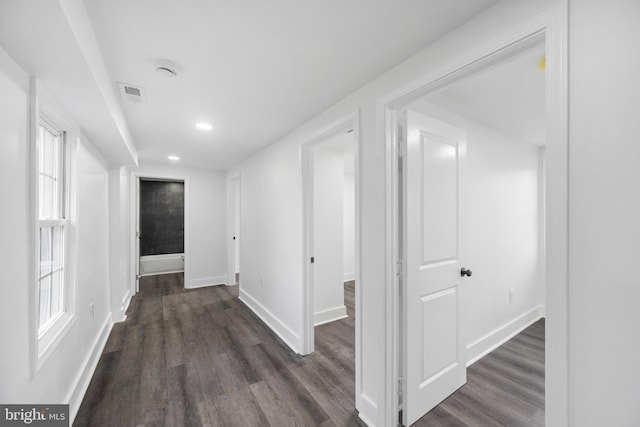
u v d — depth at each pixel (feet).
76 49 3.48
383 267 5.25
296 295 8.77
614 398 2.61
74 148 6.16
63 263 5.96
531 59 4.90
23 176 3.98
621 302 2.58
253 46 4.44
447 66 4.12
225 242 17.15
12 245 3.70
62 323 5.57
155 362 7.91
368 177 5.66
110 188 10.80
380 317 5.31
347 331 10.30
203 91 6.03
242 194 13.94
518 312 9.84
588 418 2.76
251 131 8.97
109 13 3.65
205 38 4.23
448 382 6.33
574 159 2.85
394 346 5.30
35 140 4.22
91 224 7.84
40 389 4.50
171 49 4.50
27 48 3.45
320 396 6.43
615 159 2.60
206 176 16.51
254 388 6.72
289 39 4.27
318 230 11.21
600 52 2.69
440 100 6.64
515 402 6.19
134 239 14.74
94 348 7.80
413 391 5.52
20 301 3.89
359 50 4.57
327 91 6.05
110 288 10.82
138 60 4.82
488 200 8.57
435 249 6.02
